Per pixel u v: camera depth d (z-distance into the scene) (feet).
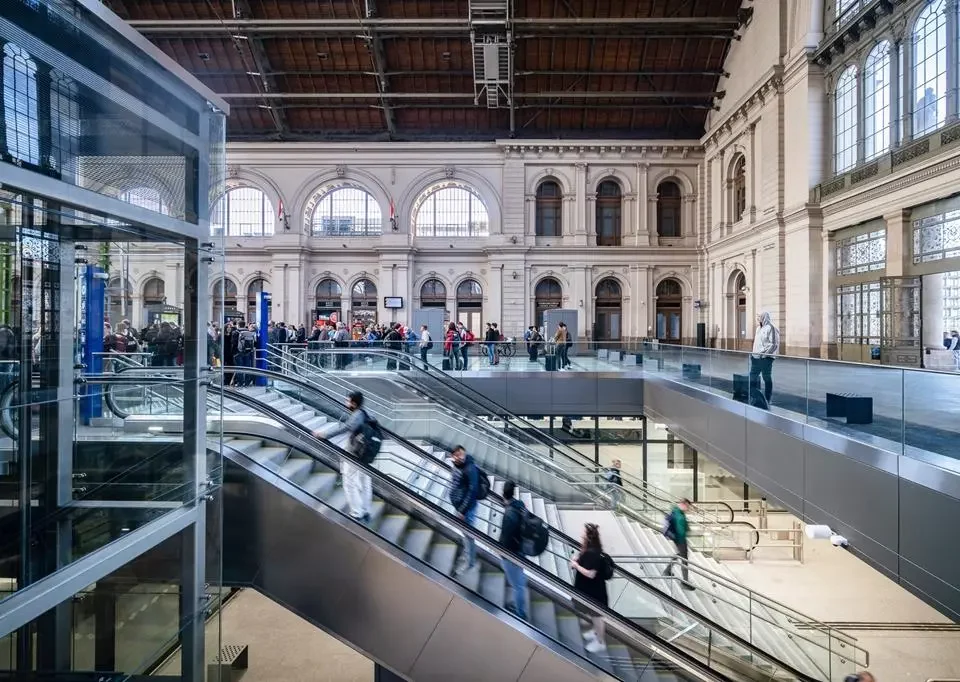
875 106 52.85
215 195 16.26
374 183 94.17
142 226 13.43
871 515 21.39
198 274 15.60
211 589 16.47
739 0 75.87
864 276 54.75
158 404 14.38
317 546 20.65
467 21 72.08
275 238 93.25
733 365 35.24
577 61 84.38
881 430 21.65
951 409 17.99
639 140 91.50
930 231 46.39
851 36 55.01
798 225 62.85
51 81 10.52
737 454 33.37
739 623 28.76
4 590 10.37
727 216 83.87
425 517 21.99
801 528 44.06
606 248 92.73
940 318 45.34
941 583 17.72
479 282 96.32
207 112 15.71
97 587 12.39
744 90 76.07
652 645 18.78
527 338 71.15
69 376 11.96
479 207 96.84
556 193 95.76
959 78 42.65
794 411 28.07
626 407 54.70
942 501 17.71
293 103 89.97
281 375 30.04
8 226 10.36
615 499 36.04
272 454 23.13
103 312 12.85
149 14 77.87
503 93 82.17
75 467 12.00
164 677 14.53
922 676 29.84
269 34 78.02
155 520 14.23
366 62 83.82
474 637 19.70
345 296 96.27
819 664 28.19
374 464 25.27
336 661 33.37
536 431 43.86
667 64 84.48
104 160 11.97
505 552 19.97
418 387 44.45
